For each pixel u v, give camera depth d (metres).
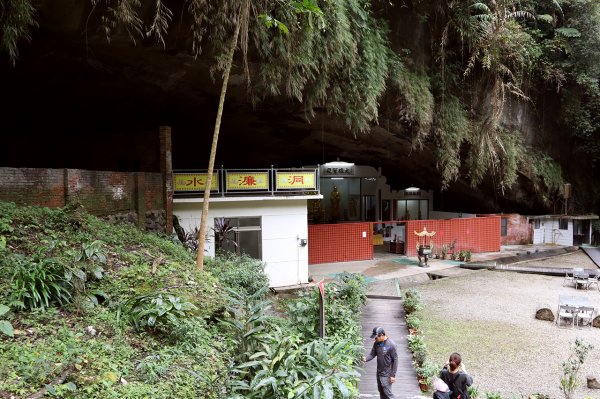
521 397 7.44
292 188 14.25
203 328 5.38
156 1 9.23
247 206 13.93
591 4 20.80
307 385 3.87
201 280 6.98
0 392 3.03
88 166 16.03
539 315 12.03
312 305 7.82
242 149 21.08
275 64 11.16
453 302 13.62
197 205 13.37
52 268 4.79
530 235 25.33
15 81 12.17
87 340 4.20
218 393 4.20
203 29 9.79
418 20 16.41
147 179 10.89
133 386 3.71
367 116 14.40
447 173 18.59
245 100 14.68
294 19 10.11
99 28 9.52
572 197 25.31
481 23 16.98
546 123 23.84
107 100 14.13
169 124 17.19
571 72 22.11
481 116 19.31
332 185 26.34
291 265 14.55
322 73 12.65
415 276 16.89
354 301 11.25
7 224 5.57
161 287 5.95
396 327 10.52
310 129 18.12
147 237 8.37
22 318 4.14
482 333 10.85
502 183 21.12
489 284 16.03
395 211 27.33
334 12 11.25
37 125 15.50
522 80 20.55
